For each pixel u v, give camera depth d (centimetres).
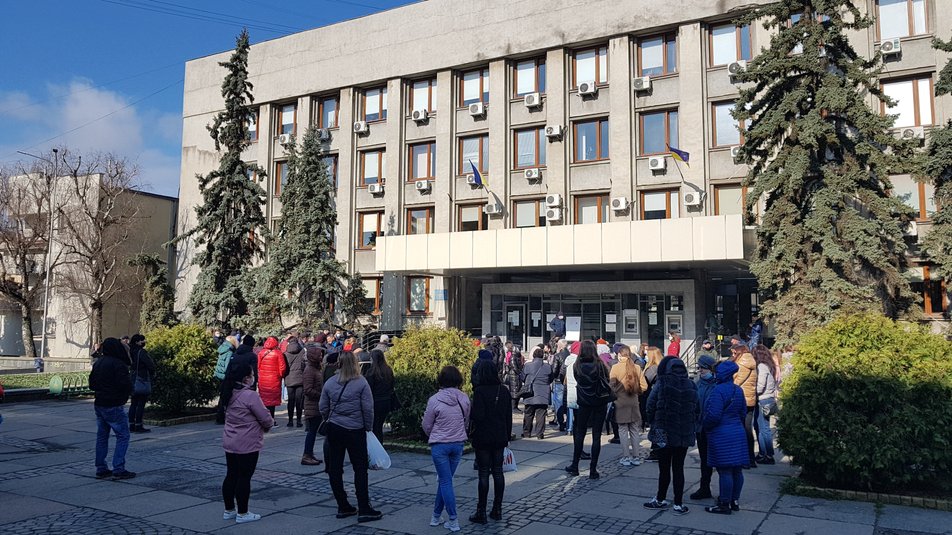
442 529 715
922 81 2297
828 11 1878
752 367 1041
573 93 2927
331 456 757
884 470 827
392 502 829
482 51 3081
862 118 1828
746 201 1991
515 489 895
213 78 3916
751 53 2595
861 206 2102
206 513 771
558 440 1302
